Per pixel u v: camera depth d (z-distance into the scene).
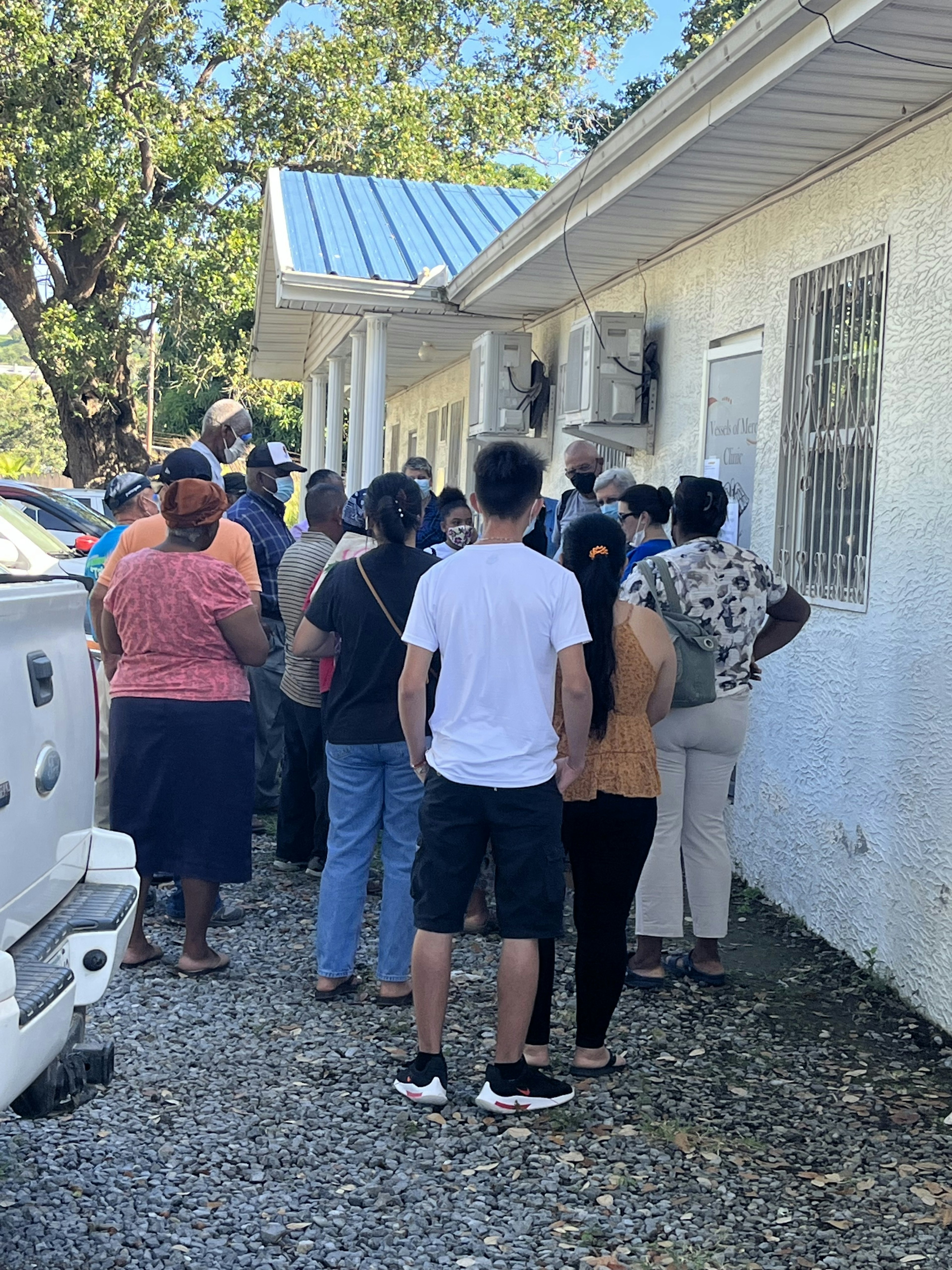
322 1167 3.65
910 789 4.95
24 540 8.48
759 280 6.66
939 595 4.77
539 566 3.93
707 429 7.39
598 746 4.25
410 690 4.04
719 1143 3.83
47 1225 3.28
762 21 4.24
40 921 3.04
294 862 6.81
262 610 7.48
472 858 4.00
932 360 4.89
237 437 7.34
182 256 24.45
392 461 21.59
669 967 5.32
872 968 5.21
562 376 10.27
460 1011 4.84
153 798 5.00
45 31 22.80
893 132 5.17
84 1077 3.17
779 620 5.20
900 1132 3.92
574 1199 3.50
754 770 6.55
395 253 11.49
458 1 30.59
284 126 26.27
